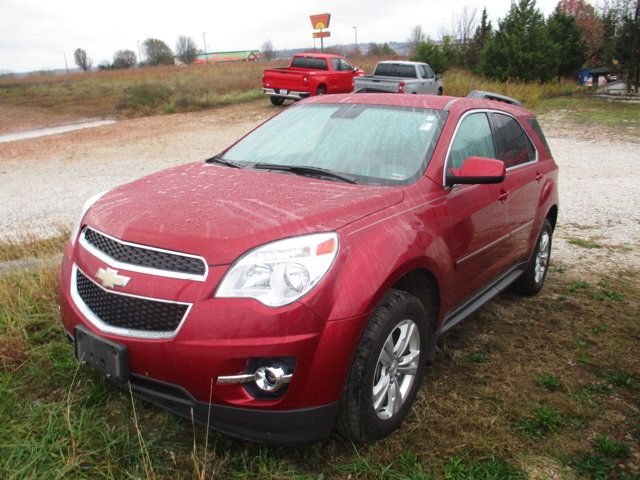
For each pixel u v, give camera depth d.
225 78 36.94
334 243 2.66
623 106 23.20
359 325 2.61
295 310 2.48
